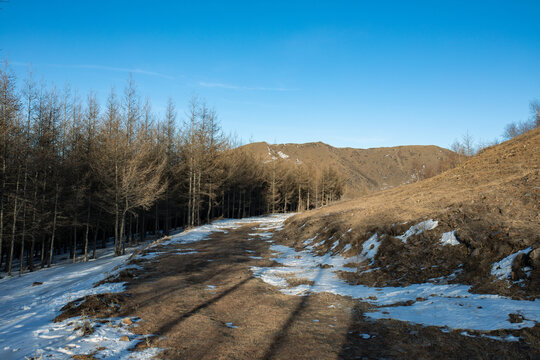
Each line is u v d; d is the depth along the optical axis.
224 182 43.09
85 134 26.61
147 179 25.59
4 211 19.98
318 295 9.40
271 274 12.73
